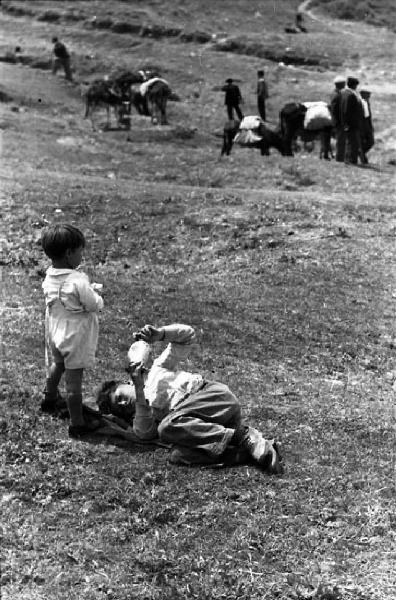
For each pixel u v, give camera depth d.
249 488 8.04
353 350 13.41
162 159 31.11
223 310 14.76
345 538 7.46
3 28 56.78
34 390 9.61
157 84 39.03
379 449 9.37
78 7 59.62
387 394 11.69
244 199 22.62
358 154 31.16
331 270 17.58
